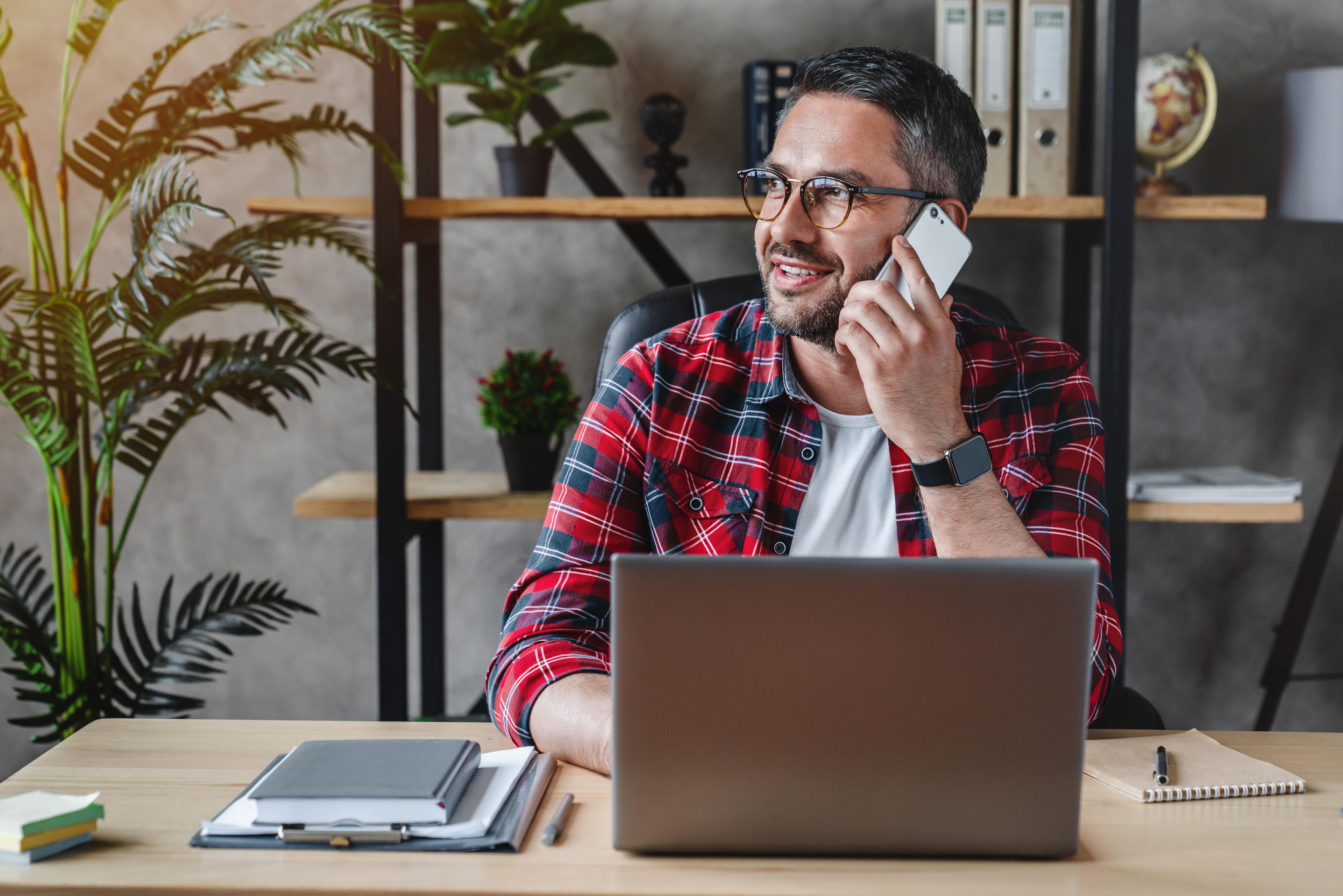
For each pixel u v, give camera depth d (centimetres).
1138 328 216
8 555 183
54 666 175
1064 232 200
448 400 218
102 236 212
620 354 136
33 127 210
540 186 184
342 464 219
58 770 83
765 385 116
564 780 82
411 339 215
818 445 114
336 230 197
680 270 204
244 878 65
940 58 177
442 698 214
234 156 211
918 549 113
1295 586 200
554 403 181
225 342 177
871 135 106
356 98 211
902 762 66
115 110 168
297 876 65
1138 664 224
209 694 223
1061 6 174
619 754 67
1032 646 65
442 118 210
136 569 220
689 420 116
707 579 65
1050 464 117
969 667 66
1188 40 209
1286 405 217
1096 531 112
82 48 173
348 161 212
